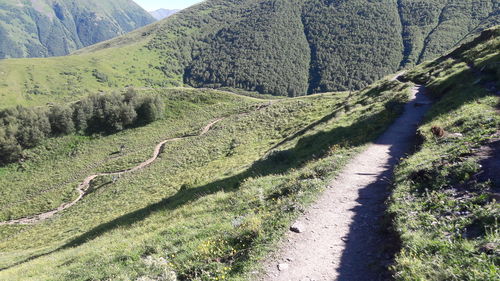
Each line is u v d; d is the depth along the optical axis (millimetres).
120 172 68312
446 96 23953
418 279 5469
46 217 52625
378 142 19141
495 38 36406
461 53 43906
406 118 24062
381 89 44219
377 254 7301
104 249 13734
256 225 9352
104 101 113000
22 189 73062
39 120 99188
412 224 7586
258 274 7207
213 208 14891
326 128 28531
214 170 40906
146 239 12547
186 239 10703
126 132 106062
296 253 7820
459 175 9281
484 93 19203
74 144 99562
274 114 70812
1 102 194875
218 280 7277
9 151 88875
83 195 60625
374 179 12969
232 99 127688
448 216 7430
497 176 8297
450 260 5684
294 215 9883
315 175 14266
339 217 9648
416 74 45688
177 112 119062
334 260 7430
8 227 50969
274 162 24453
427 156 12352
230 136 64625
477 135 12297
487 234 6016
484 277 4918
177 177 45438
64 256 16172
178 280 8086
